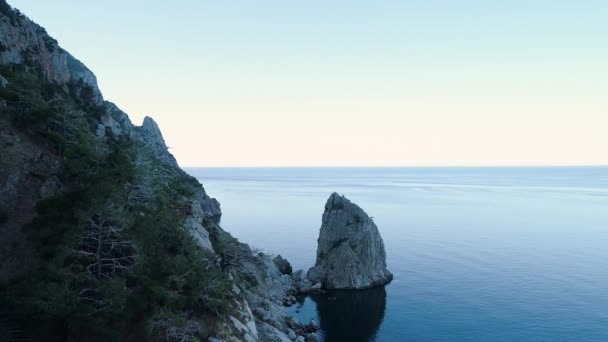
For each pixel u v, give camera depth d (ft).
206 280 150.92
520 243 421.59
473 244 417.90
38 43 280.92
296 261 369.91
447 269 325.62
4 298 94.32
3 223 120.78
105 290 109.40
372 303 259.80
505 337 203.62
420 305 251.19
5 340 89.86
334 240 319.06
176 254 152.76
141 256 124.77
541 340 199.52
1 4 252.83
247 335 164.35
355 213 323.57
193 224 210.79
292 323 221.25
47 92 217.77
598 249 391.24
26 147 147.64
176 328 120.16
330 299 271.08
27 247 114.21
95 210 114.62
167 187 228.84
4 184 130.52
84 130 186.50
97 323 102.17
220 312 154.20
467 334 208.64
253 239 462.60
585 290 270.26
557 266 329.72
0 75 173.99
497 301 253.03
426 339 205.36
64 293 100.12
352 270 295.07
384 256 317.42
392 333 214.07
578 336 202.59
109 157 162.09
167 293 120.67
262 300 235.20
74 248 117.80
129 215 133.18
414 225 537.24
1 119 148.77
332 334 215.31
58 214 114.93
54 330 100.78
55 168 150.20
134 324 114.93
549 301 250.98
